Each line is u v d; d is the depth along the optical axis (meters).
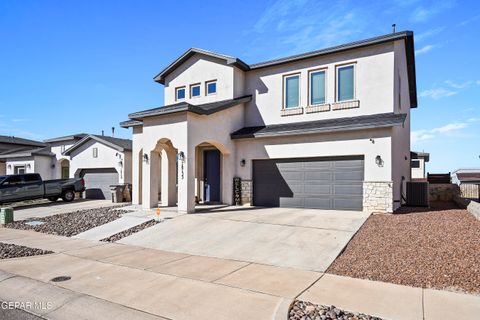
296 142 13.75
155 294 5.44
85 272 6.70
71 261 7.54
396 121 11.16
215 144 14.45
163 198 15.82
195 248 8.48
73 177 22.58
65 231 11.24
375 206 11.87
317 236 8.66
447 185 17.20
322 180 13.29
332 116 13.85
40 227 12.13
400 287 5.42
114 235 10.27
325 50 13.85
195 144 13.01
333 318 4.39
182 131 12.80
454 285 5.36
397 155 12.88
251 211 12.92
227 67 15.81
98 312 4.84
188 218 11.62
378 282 5.68
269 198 14.54
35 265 7.23
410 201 13.57
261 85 15.86
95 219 12.71
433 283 5.49
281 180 14.30
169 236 9.70
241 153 15.17
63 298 5.39
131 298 5.30
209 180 16.50
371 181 11.99
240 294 5.34
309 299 5.04
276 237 8.84
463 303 4.73
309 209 13.25
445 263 6.17
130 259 7.65
